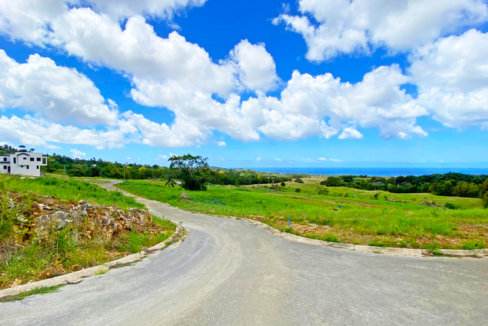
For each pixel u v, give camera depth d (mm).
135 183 52500
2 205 5102
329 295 3811
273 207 23172
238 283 4355
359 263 5461
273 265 5473
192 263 5656
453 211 12945
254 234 9633
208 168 47625
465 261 5387
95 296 3725
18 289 3736
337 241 7496
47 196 6645
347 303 3529
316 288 4098
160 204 24172
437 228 8188
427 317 3115
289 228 9953
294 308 3385
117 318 3072
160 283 4344
